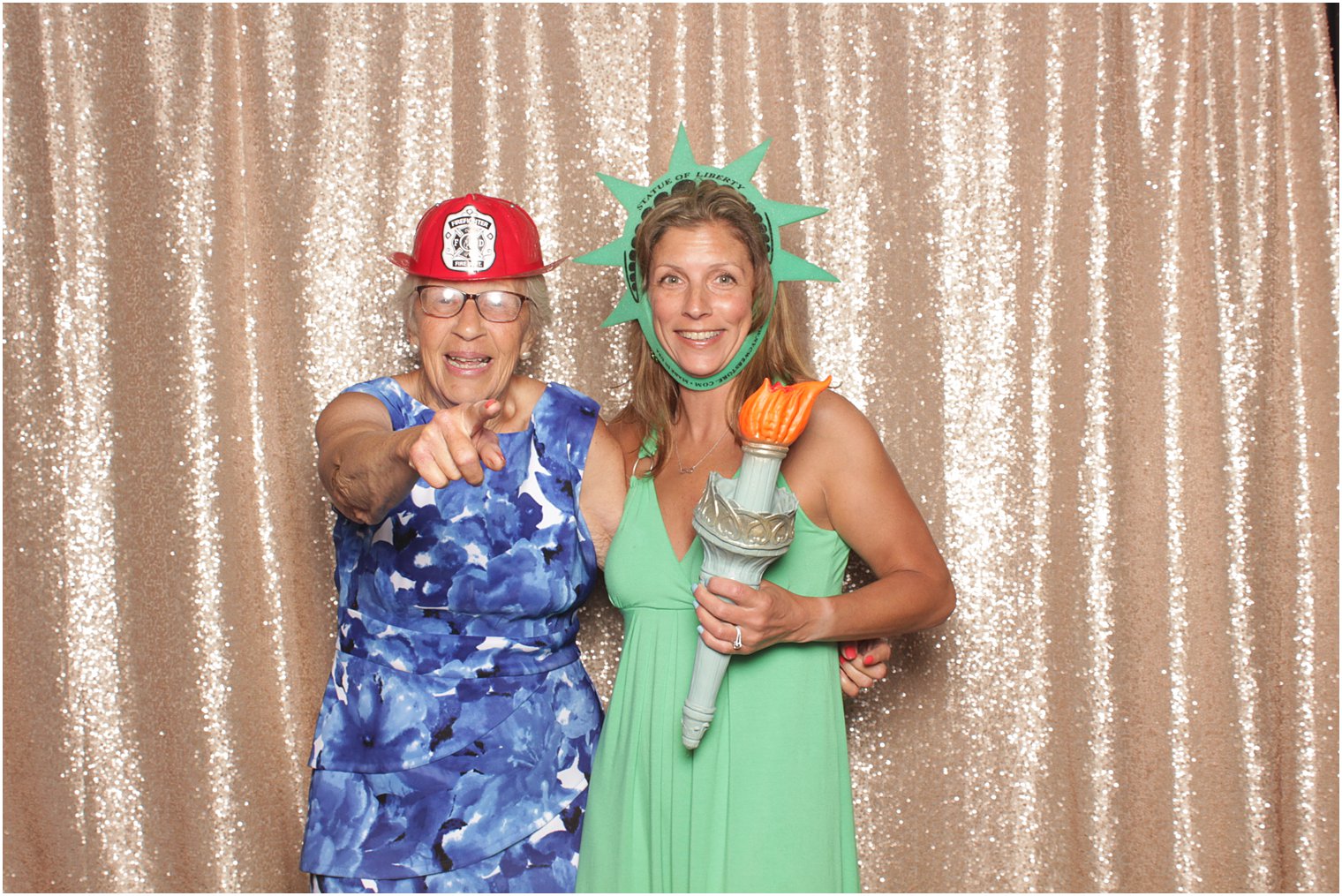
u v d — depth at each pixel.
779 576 1.21
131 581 1.58
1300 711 1.58
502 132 1.62
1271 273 1.58
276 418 1.60
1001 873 1.64
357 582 1.29
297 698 1.61
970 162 1.61
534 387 1.35
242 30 1.59
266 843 1.61
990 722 1.63
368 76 1.60
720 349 1.25
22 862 1.58
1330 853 1.58
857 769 1.65
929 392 1.62
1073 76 1.60
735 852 1.15
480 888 1.24
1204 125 1.59
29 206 1.57
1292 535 1.58
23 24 1.56
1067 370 1.61
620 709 1.24
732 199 1.25
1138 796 1.61
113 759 1.59
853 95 1.62
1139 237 1.60
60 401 1.58
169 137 1.58
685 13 1.62
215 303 1.59
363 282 1.60
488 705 1.26
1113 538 1.61
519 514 1.28
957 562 1.63
